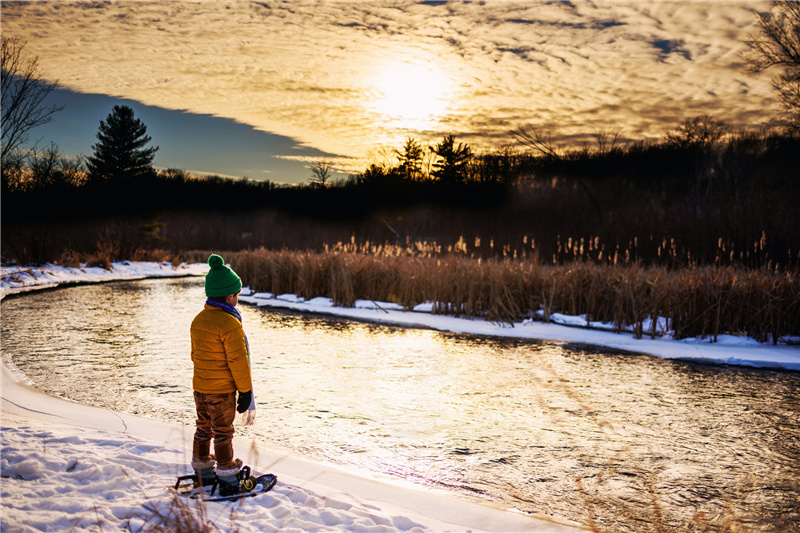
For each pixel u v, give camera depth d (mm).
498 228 35969
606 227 26656
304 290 19094
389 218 54250
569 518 4090
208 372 3854
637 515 4176
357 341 11859
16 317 14117
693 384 8461
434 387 7977
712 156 32562
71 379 7934
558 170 37500
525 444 5715
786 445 5773
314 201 61344
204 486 4020
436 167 55312
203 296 19984
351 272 18125
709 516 4176
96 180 52562
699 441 5867
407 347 11188
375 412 6742
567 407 7082
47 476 4023
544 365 9445
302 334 12734
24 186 31719
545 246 27438
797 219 19703
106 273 27609
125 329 12531
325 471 4590
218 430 3908
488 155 47812
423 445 5637
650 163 33906
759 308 11961
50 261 26219
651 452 5535
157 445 4898
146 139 56812
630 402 7391
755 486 4742
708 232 21312
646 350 11016
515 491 4582
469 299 14938
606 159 35562
